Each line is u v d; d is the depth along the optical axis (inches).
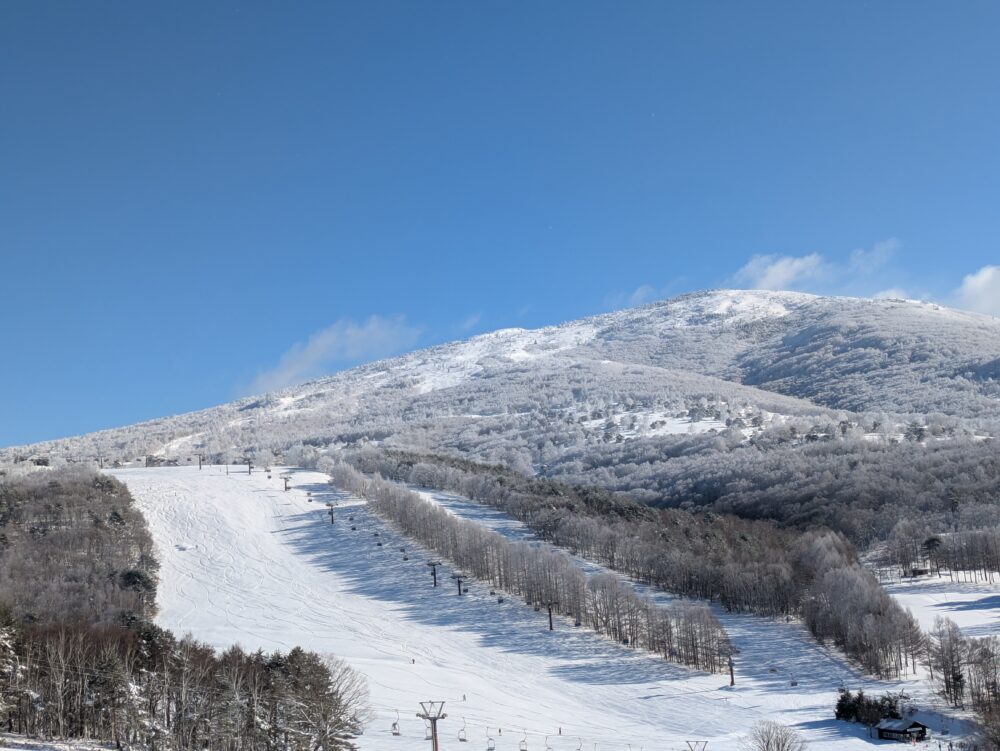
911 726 4658.0
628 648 6953.7
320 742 3826.3
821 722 5054.1
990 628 6476.4
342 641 7081.7
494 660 6707.7
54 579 7603.4
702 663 6466.5
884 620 6092.5
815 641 6865.2
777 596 7549.2
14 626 4308.6
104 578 7849.4
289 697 3850.9
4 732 3816.4
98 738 4003.4
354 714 4372.5
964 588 7859.3
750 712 5378.9
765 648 6776.6
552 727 5078.7
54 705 3937.0
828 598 6776.6
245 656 5231.3
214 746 3890.3
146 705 3887.8
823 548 7815.0
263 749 3823.8
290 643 6948.8
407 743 4539.9
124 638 4751.5
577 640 7145.7
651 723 5255.9
